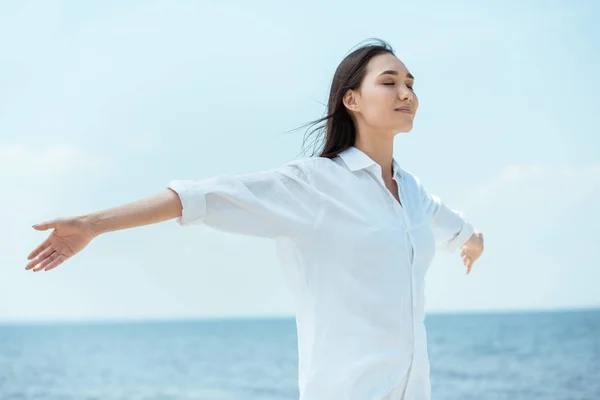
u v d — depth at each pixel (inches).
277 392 728.3
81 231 73.2
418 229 84.1
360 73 85.8
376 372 78.7
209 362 982.4
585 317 1513.3
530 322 1413.6
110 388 769.6
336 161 84.3
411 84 87.9
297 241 80.7
